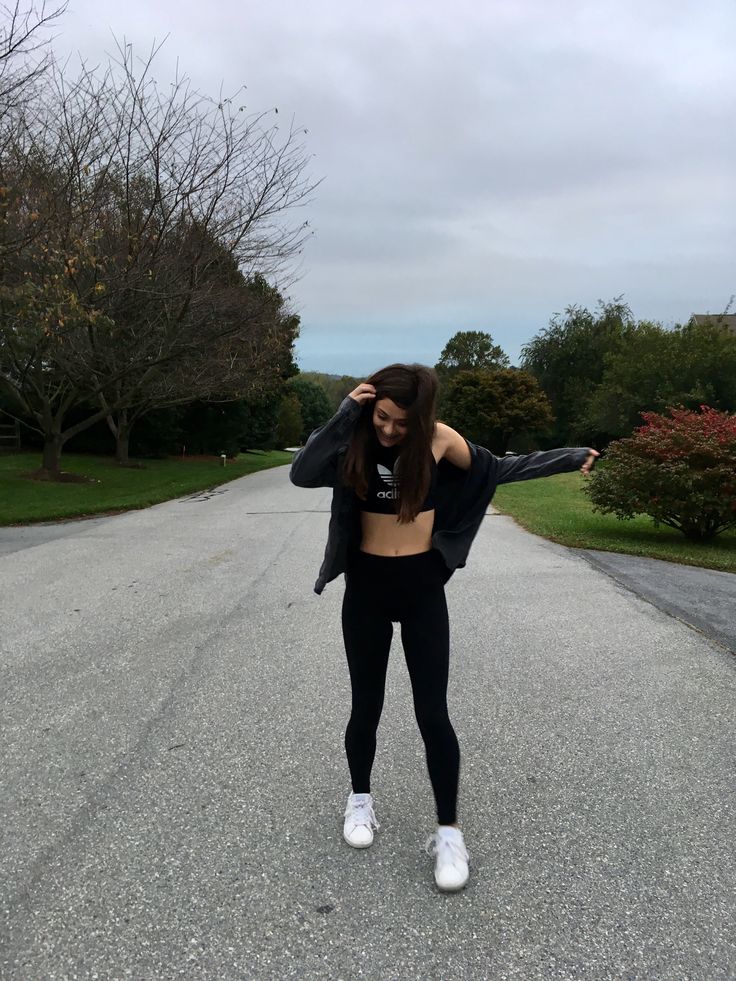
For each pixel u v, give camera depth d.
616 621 5.70
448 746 2.50
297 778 3.14
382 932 2.19
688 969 2.03
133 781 3.11
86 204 13.97
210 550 9.01
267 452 53.62
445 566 2.54
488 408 50.44
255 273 18.67
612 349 50.31
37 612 5.92
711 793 3.01
